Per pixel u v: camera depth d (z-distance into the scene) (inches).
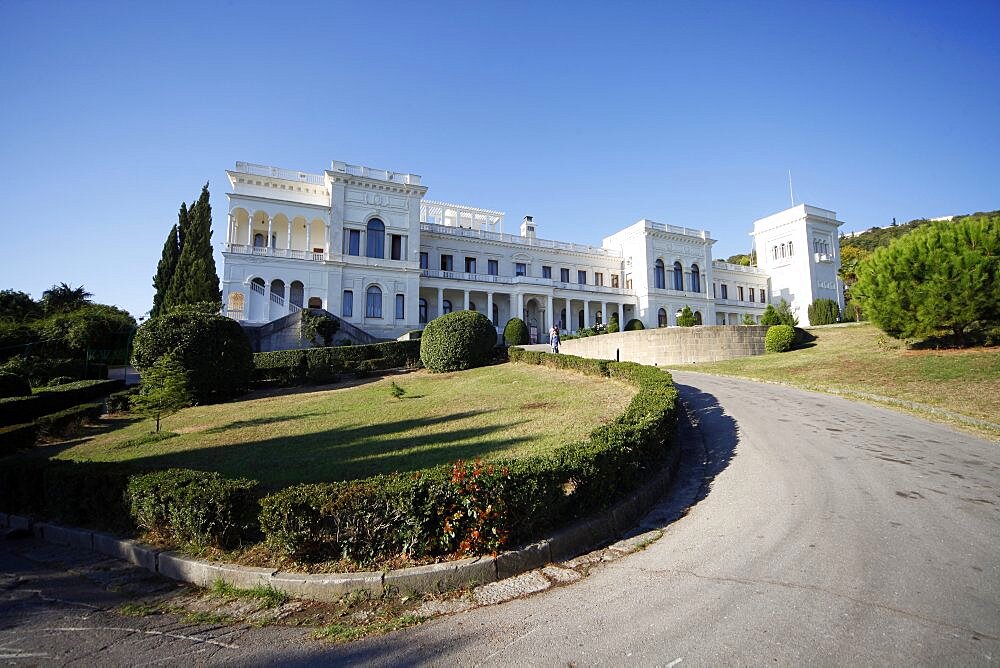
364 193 1668.3
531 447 337.4
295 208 1581.0
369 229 1679.4
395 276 1667.1
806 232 2486.5
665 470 296.5
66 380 1007.6
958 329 680.4
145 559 212.1
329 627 154.5
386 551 188.9
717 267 2541.8
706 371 870.4
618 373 633.0
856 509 236.1
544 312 2017.7
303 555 189.6
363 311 1595.7
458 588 176.9
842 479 282.8
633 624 146.5
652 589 169.0
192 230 1635.1
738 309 2500.0
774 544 200.8
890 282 716.7
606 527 223.1
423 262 1910.7
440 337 927.7
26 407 612.7
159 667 135.8
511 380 733.3
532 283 1943.9
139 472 253.4
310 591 174.9
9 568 215.5
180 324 738.8
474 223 2404.0
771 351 1013.2
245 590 182.5
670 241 2345.0
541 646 137.3
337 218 1606.8
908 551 188.4
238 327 806.5
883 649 127.3
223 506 207.0
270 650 142.7
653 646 134.0
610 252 2363.4
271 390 864.3
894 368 646.5
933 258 675.4
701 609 152.9
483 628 149.3
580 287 2112.5
